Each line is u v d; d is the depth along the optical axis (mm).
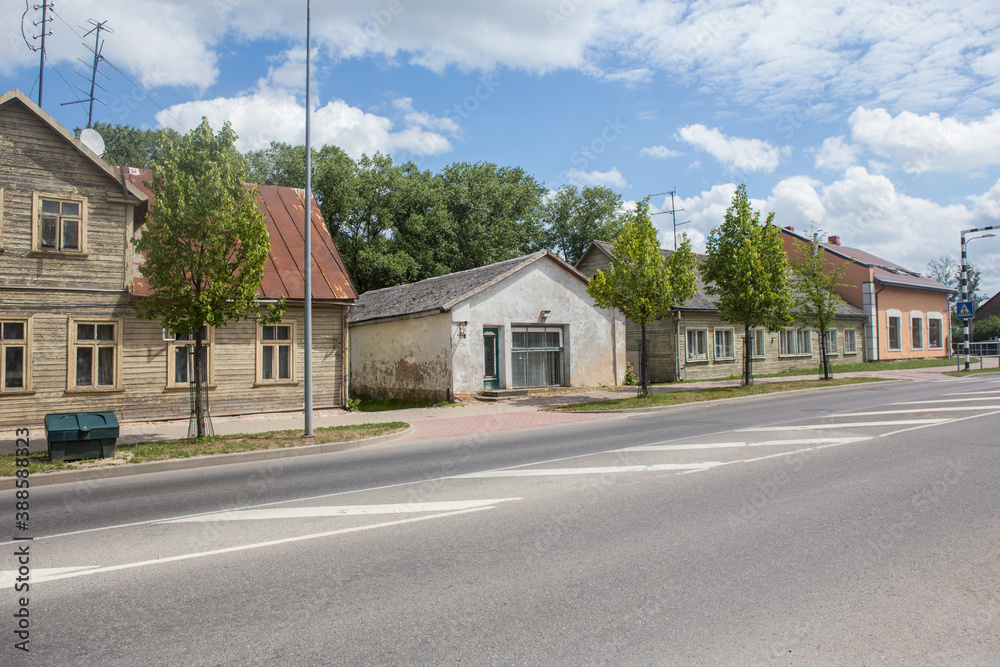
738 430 12195
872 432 11367
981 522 5816
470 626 3891
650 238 18984
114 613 4215
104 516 7035
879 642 3588
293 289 17766
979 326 54750
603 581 4570
